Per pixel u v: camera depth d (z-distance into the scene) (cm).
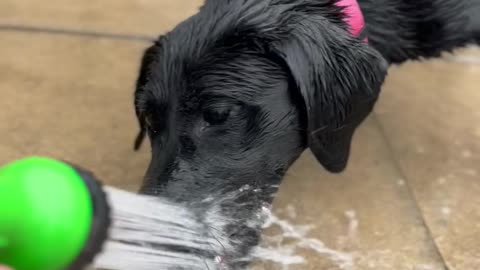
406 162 92
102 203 46
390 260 76
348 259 76
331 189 87
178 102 67
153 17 125
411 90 107
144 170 89
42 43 116
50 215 44
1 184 44
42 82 107
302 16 70
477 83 109
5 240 43
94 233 45
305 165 90
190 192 64
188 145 67
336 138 72
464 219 82
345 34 71
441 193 86
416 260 76
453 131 98
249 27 69
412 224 81
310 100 68
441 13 83
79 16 124
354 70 70
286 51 68
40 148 93
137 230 53
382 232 80
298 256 76
